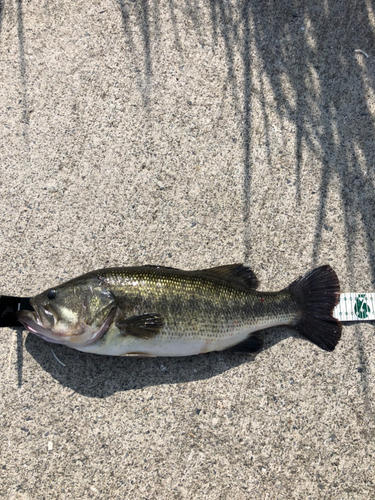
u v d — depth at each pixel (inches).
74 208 24.5
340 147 25.5
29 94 25.3
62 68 25.6
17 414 22.4
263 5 26.4
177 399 22.9
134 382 22.9
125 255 24.2
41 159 24.8
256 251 24.5
